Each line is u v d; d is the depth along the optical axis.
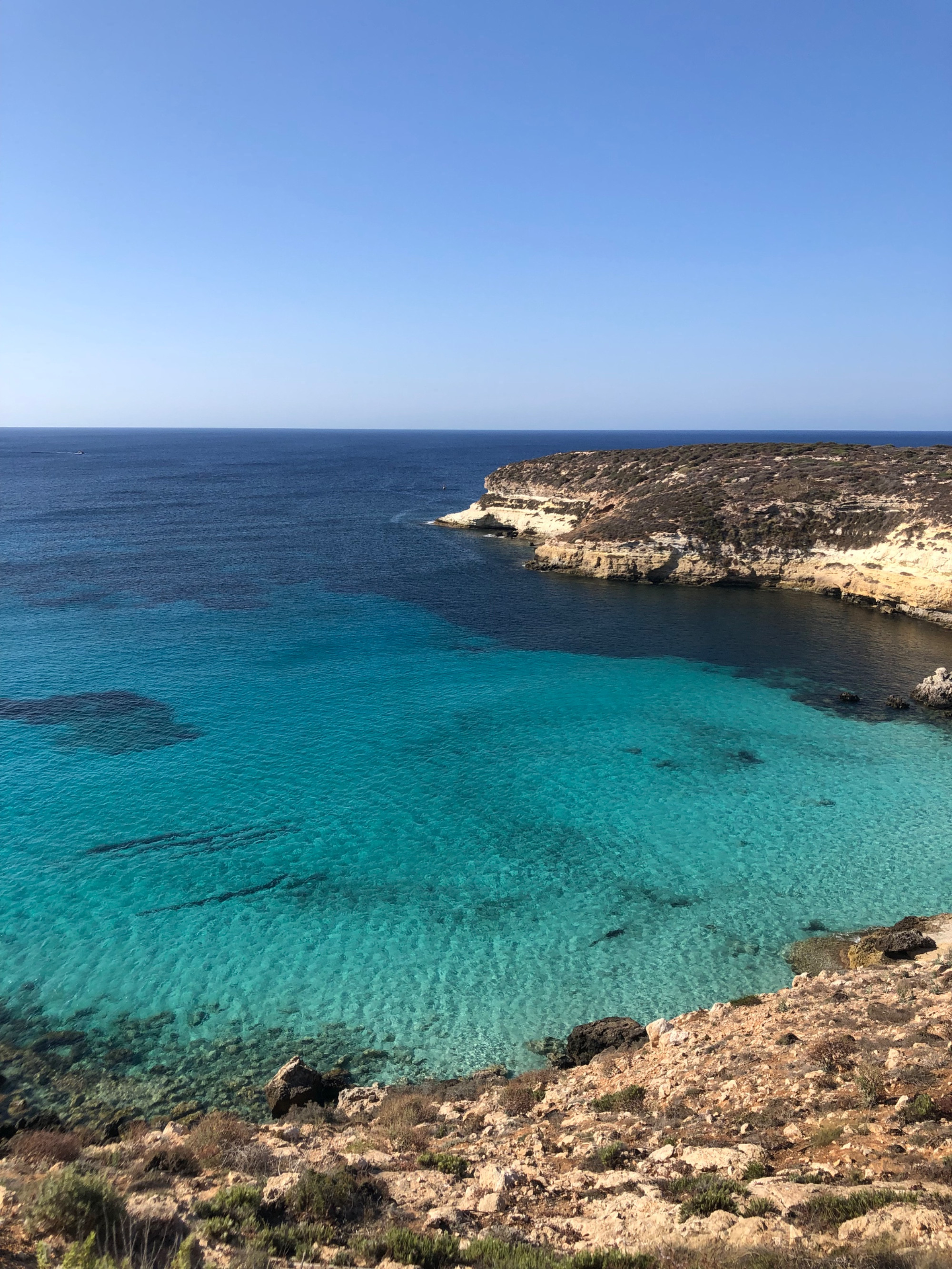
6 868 29.05
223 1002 22.95
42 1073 20.09
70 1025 21.84
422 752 39.88
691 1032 19.47
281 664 52.94
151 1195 11.38
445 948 25.55
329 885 28.67
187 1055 20.94
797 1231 9.36
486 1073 20.02
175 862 29.80
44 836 31.20
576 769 38.34
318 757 38.91
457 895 28.28
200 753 38.97
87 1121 18.50
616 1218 10.75
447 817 33.56
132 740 40.34
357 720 43.78
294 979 23.98
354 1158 13.48
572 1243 10.42
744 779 37.50
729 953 25.41
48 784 35.34
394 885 28.78
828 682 51.53
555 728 43.34
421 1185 12.55
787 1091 14.72
